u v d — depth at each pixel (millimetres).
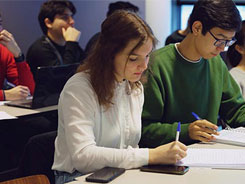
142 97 1666
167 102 1926
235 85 2137
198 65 1953
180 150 1379
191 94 1954
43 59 3477
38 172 1702
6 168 2855
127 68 1390
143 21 1396
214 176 1301
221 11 1722
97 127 1479
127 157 1354
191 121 1968
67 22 3594
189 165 1393
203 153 1521
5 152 2842
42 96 2471
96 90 1443
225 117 2127
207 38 1776
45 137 1731
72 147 1380
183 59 1929
